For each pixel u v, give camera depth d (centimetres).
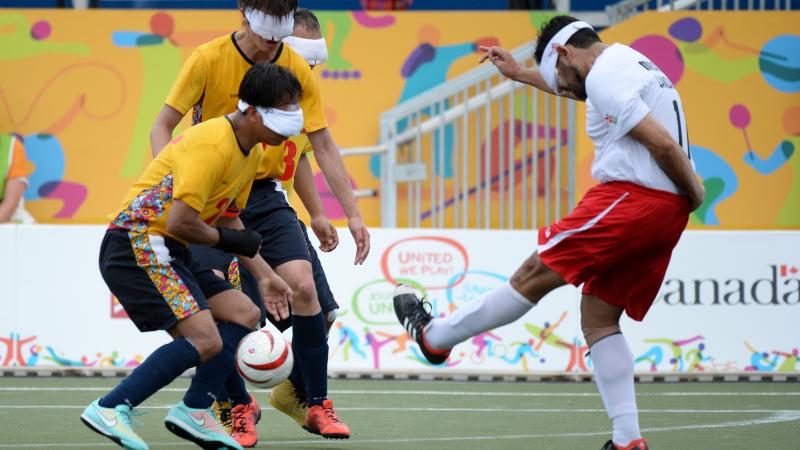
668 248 1736
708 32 3962
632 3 4231
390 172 4012
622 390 1756
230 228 1806
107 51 4172
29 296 3058
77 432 2122
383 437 2119
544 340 3072
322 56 2153
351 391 2814
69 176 4169
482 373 3058
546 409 2530
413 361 3066
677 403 2648
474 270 3066
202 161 1647
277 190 2020
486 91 4003
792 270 3102
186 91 1917
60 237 3066
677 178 1664
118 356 3058
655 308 3072
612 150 1691
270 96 1644
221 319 1806
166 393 2725
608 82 1664
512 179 3959
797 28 3966
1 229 3061
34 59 4156
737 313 3086
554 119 4109
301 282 1959
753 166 3997
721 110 3984
